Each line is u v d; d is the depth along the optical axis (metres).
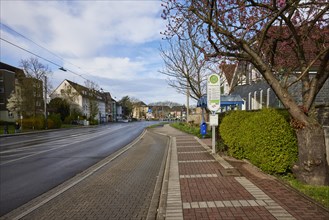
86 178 7.93
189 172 7.32
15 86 60.31
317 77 5.97
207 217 4.11
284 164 6.26
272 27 7.38
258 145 6.75
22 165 10.41
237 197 4.97
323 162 5.62
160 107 134.62
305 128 5.73
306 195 4.91
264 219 3.95
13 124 51.72
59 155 12.92
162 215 4.25
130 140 20.56
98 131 34.19
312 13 6.46
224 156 9.88
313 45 7.63
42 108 52.00
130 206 5.36
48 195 6.32
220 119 11.07
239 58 6.39
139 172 8.61
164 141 18.89
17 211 5.34
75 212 5.10
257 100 18.00
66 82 74.81
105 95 110.25
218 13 5.99
